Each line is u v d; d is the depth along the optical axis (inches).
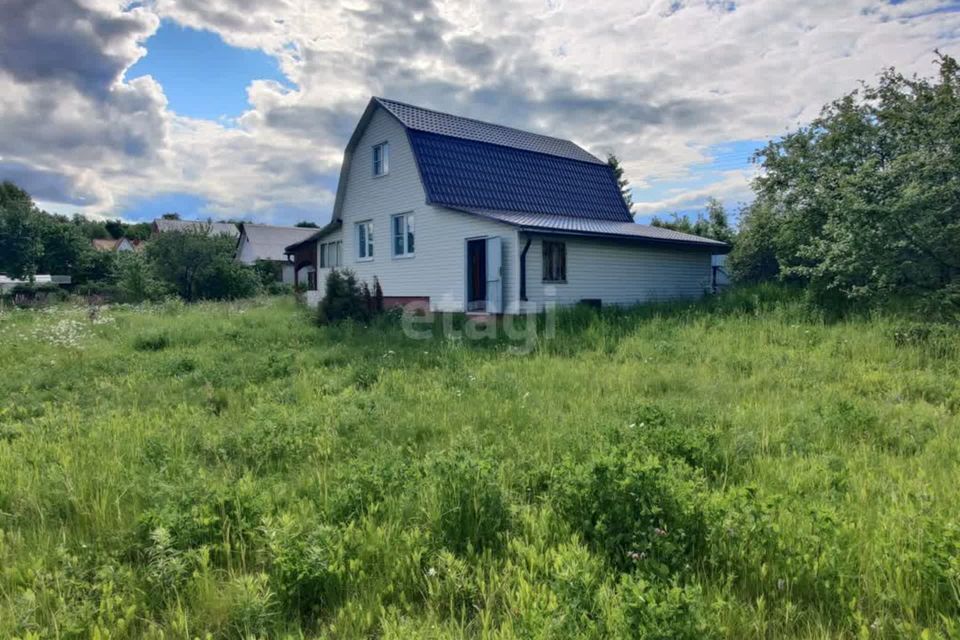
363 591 100.7
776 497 119.0
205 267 1332.4
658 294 715.4
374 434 195.2
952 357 297.7
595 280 648.4
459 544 117.4
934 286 390.9
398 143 722.8
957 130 393.4
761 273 774.5
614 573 103.3
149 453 170.9
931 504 123.0
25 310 829.8
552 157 817.5
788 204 655.8
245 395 265.1
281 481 154.8
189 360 348.8
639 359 347.3
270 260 1910.7
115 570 108.7
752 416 205.3
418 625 91.1
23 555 115.1
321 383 291.3
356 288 615.8
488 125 832.3
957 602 89.0
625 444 154.7
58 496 138.3
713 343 378.0
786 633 88.5
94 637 86.7
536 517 128.5
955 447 170.6
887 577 98.6
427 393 256.7
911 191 375.2
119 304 1030.4
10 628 89.3
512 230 574.2
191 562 108.3
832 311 445.1
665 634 76.8
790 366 297.9
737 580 101.5
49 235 1950.1
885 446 177.0
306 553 104.3
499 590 100.1
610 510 117.1
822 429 189.2
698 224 1243.8
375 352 392.2
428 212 679.7
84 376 316.8
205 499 127.1
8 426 208.1
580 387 266.8
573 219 746.8
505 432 193.8
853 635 88.0
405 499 130.2
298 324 567.2
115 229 3863.2
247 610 92.1
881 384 259.4
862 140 574.6
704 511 113.8
